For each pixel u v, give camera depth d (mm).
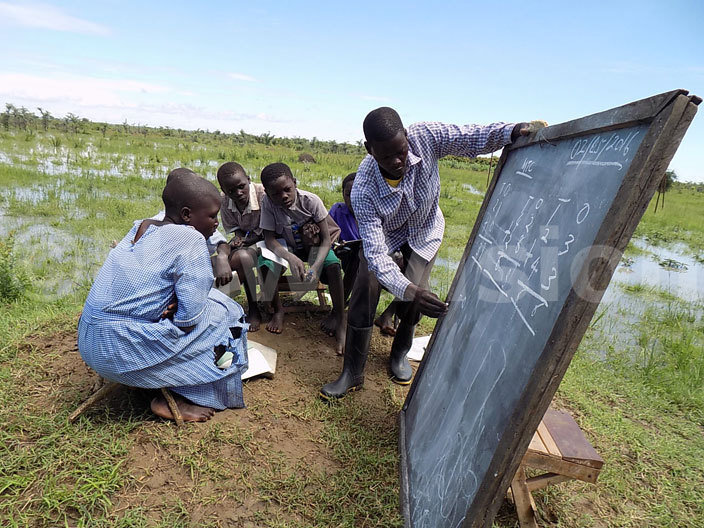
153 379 2670
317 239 3943
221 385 2941
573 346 1424
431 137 2857
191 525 2201
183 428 2758
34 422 2691
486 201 2801
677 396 3936
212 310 2928
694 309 6539
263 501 2387
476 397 1988
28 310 4207
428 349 3029
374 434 2984
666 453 3148
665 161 1264
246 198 4117
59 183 11227
